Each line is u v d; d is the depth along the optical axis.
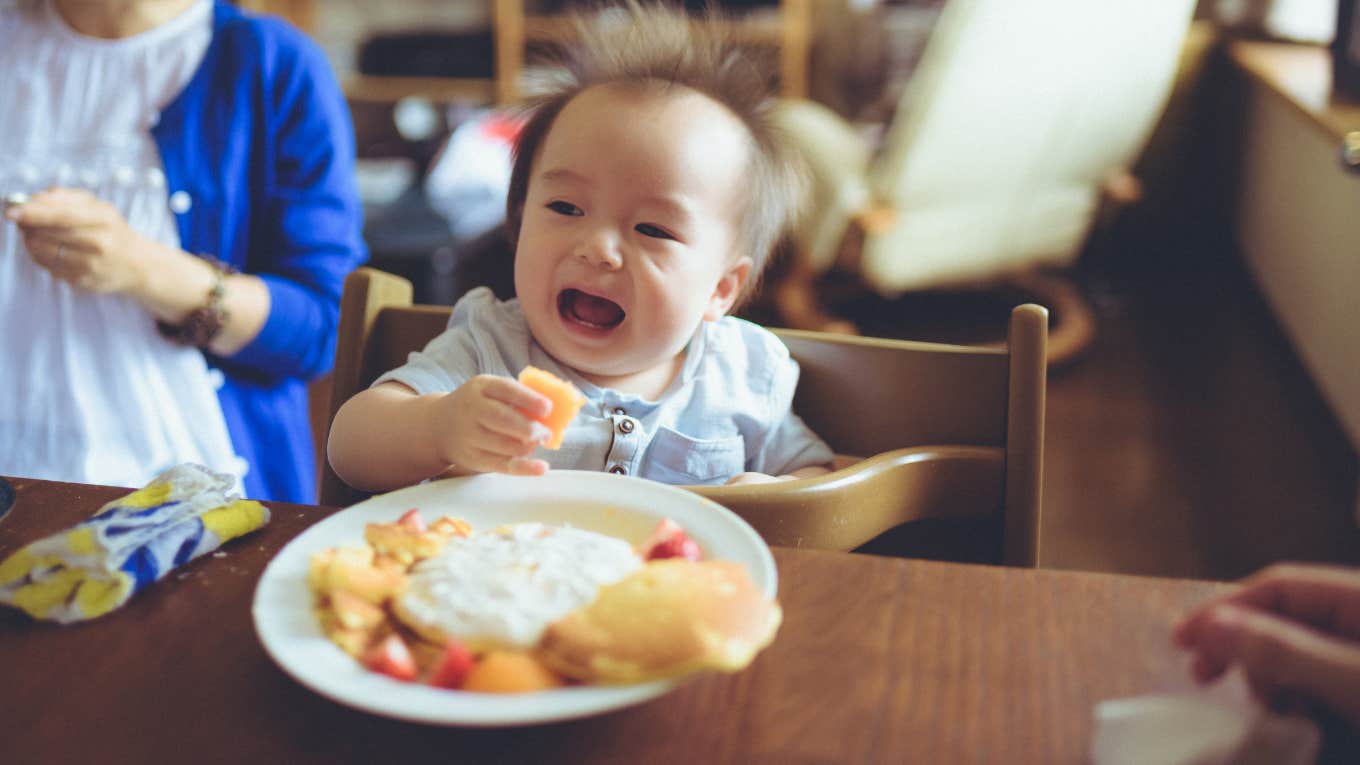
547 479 0.68
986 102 2.30
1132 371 2.70
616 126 0.89
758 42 3.75
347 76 3.85
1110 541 1.99
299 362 1.29
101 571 0.58
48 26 1.20
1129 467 2.25
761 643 0.49
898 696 0.52
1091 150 2.64
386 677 0.49
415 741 0.50
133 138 1.23
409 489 0.67
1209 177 3.34
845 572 0.63
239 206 1.28
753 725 0.51
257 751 0.49
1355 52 2.21
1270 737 0.46
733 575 0.52
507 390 0.69
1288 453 2.29
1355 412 2.19
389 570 0.56
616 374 0.97
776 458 0.98
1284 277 2.75
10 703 0.51
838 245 2.56
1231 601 0.54
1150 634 0.57
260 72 1.26
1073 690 0.53
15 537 0.65
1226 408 2.50
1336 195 2.31
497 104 3.81
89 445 1.21
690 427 0.98
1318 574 0.53
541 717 0.46
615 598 0.50
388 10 3.89
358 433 0.80
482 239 2.84
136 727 0.50
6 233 1.19
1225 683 0.50
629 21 1.00
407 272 2.70
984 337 2.92
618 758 0.49
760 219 0.98
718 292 1.00
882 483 0.79
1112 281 3.27
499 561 0.55
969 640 0.57
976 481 0.84
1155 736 0.47
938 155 2.36
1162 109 3.20
